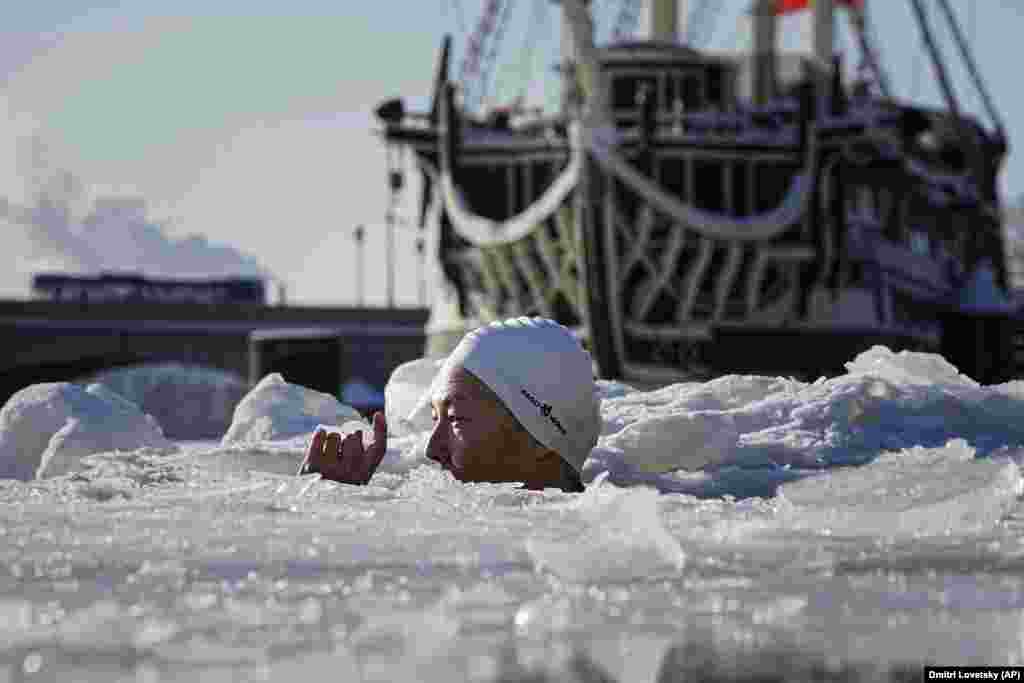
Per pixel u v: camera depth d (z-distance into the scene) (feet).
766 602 9.87
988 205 474.49
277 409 38.63
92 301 603.67
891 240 422.41
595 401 30.25
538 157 364.79
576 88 344.90
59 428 34.63
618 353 352.28
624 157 356.79
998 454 27.81
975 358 384.68
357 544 13.85
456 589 10.18
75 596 9.95
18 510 18.10
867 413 32.19
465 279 392.06
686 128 371.76
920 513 17.08
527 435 28.60
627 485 28.50
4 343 587.27
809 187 371.15
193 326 603.26
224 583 10.84
